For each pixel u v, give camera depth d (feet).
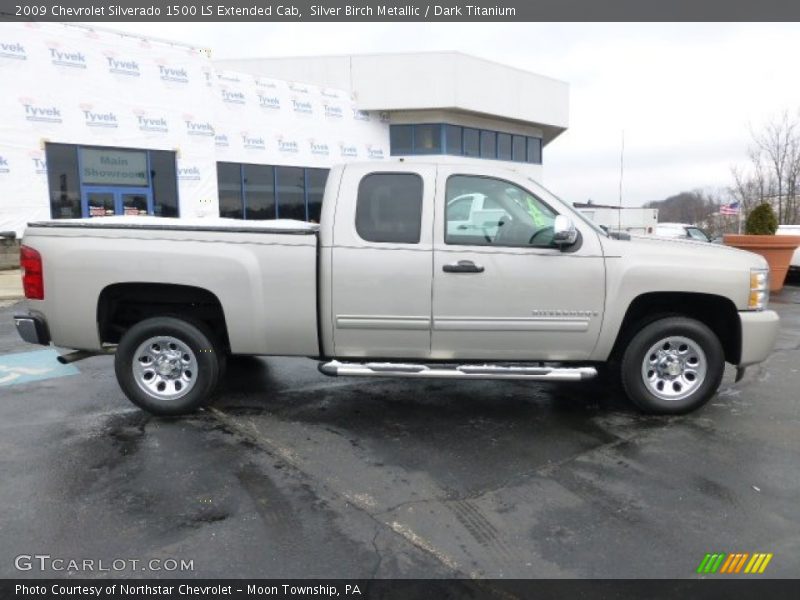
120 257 14.99
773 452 13.66
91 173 62.95
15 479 12.21
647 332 15.52
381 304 14.89
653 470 12.71
